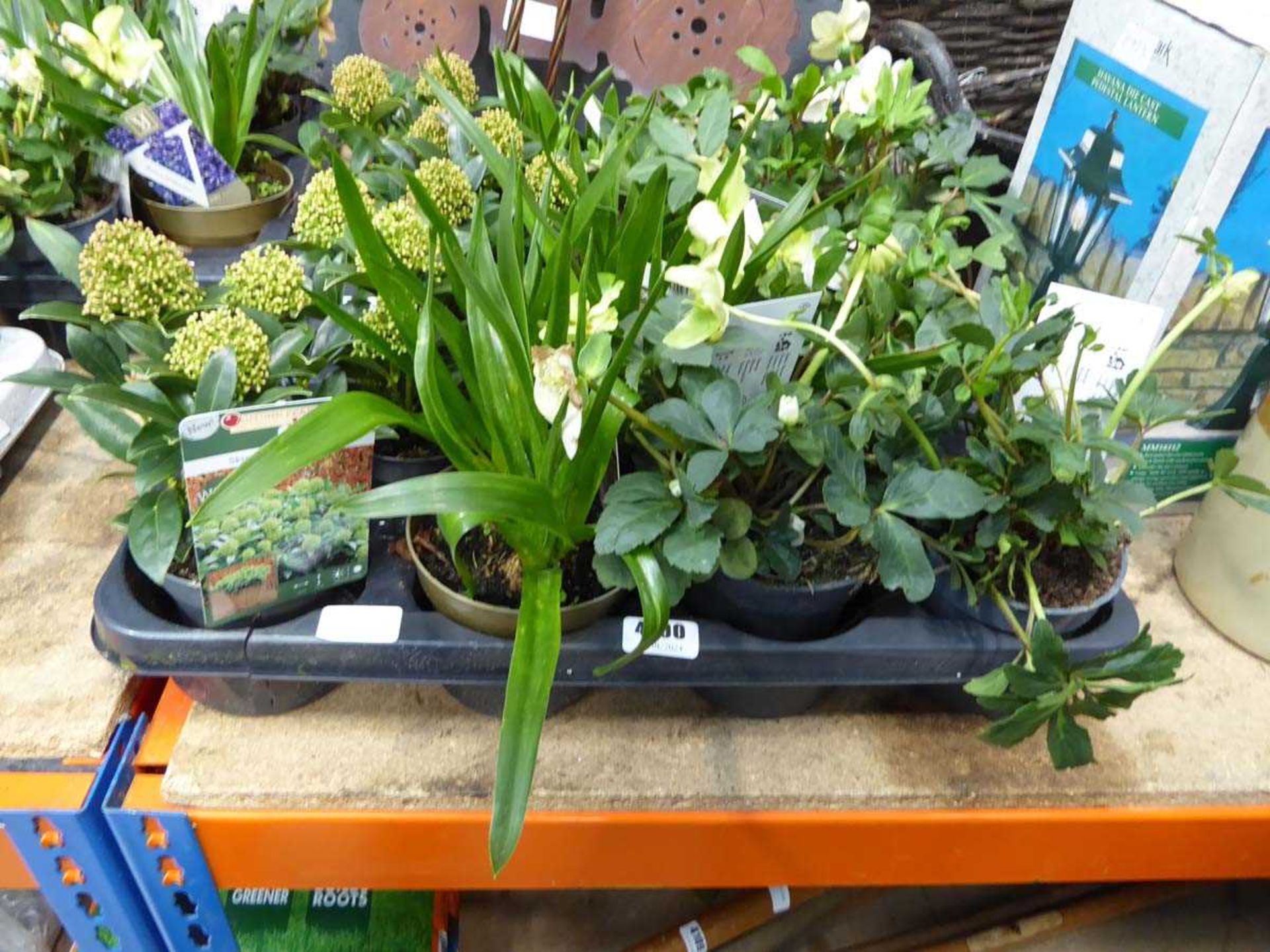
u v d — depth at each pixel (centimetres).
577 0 117
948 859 76
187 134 100
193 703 75
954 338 63
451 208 82
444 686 76
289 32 120
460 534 61
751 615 69
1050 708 60
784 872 76
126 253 69
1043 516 64
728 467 67
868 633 70
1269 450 76
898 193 85
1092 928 126
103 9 111
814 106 91
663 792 72
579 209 63
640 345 67
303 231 82
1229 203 75
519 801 51
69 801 68
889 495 61
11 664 75
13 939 104
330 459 63
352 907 101
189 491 60
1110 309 75
